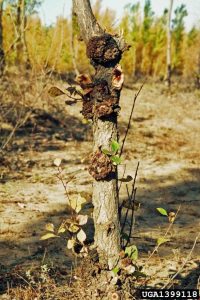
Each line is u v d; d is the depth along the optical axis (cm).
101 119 182
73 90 183
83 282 190
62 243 288
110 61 180
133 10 1410
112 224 185
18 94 589
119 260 185
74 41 1023
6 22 586
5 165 463
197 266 258
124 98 907
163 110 866
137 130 714
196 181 477
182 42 1462
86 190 408
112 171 184
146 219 345
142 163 536
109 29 184
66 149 560
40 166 479
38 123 623
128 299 184
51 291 217
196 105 948
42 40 495
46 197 384
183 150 623
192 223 340
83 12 182
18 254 271
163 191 430
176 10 1446
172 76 1444
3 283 231
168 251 280
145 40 1410
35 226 316
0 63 468
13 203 362
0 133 537
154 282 234
